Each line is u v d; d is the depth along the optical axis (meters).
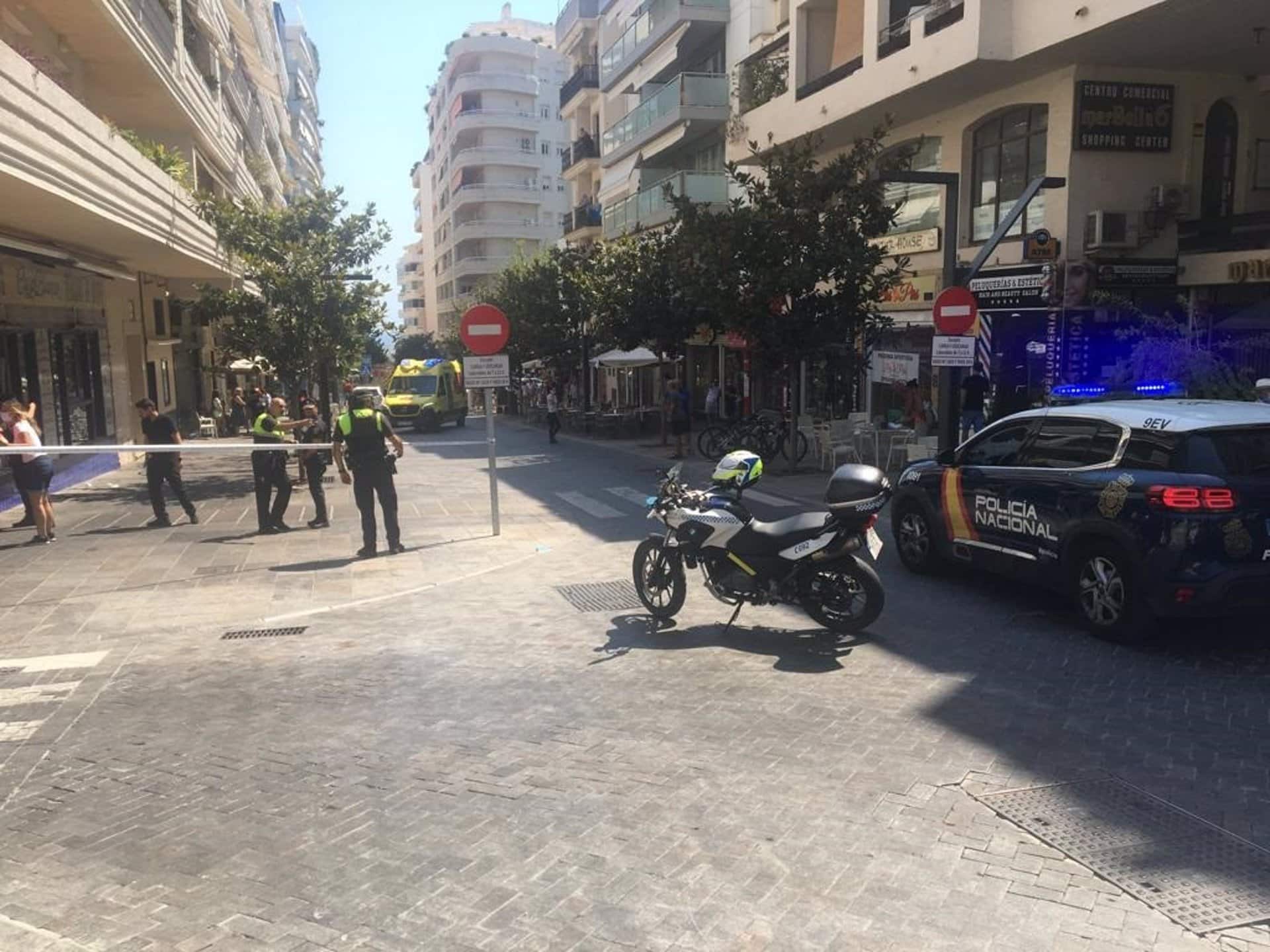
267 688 6.21
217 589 9.20
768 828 4.09
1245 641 6.73
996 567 7.91
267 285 17.69
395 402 33.53
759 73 25.64
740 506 7.46
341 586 9.31
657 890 3.62
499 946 3.29
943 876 3.68
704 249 16.34
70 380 17.81
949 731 5.16
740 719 5.41
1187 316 16.27
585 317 32.19
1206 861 3.77
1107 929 3.32
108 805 4.48
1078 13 14.16
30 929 3.39
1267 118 16.67
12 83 9.34
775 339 16.55
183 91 21.75
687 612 7.99
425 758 4.96
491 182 81.62
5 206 11.54
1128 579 6.51
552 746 5.07
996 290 17.56
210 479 18.53
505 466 20.38
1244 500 6.11
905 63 17.64
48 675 6.59
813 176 16.27
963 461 8.48
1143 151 16.16
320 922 3.45
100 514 14.16
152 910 3.55
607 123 43.94
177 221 16.81
